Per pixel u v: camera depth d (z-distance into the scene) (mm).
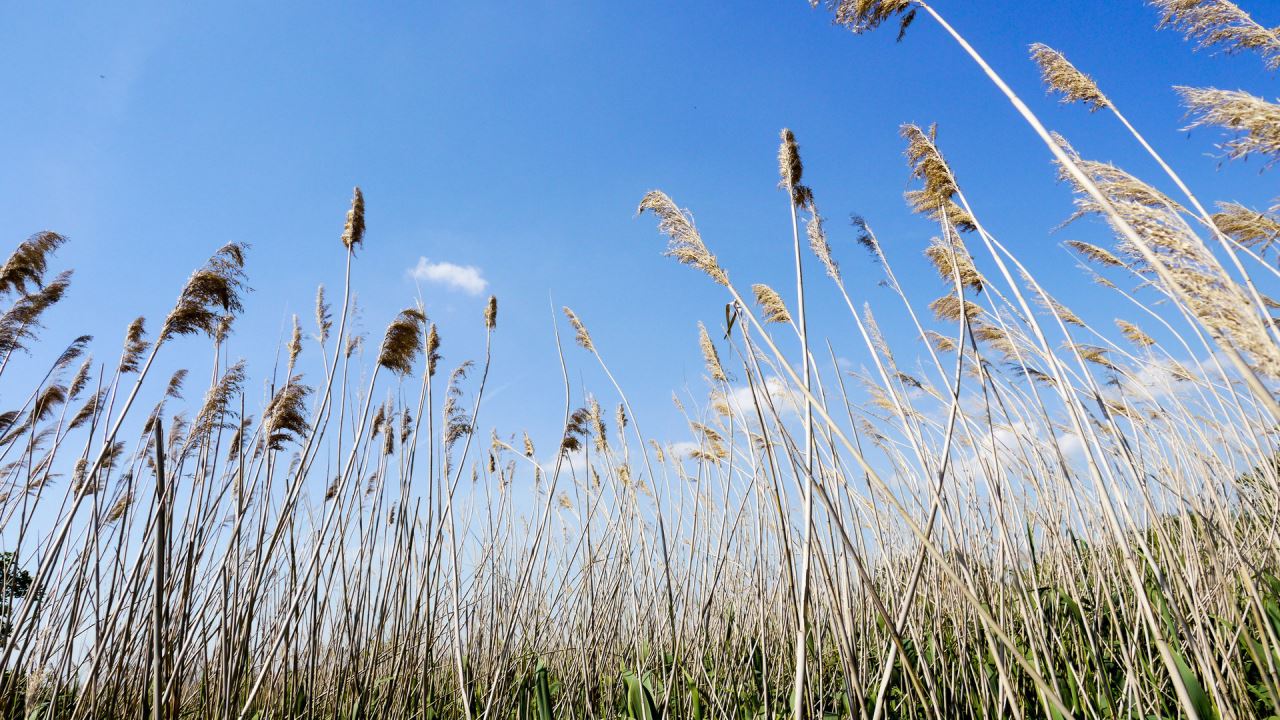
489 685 2080
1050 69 1238
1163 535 1342
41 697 1860
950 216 1498
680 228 1286
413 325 2057
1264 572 1667
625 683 2172
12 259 2197
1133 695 1334
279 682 1831
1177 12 1193
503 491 2732
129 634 1438
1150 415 2051
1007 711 1493
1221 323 786
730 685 1867
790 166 1306
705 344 1895
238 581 1522
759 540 1798
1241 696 1280
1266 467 1698
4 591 1886
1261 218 1099
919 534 955
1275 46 1102
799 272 1265
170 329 1762
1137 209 902
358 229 2070
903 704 1602
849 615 1183
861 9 1297
